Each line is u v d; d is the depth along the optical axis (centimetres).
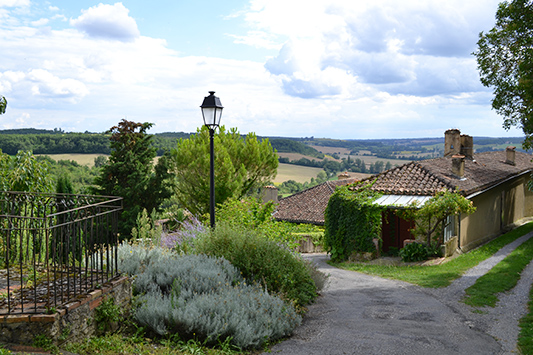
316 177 7756
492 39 2077
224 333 627
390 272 1409
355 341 656
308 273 984
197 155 2456
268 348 625
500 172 2439
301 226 2681
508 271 1307
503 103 2094
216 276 780
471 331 731
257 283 842
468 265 1473
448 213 1603
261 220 1410
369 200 1775
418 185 1891
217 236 984
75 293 548
